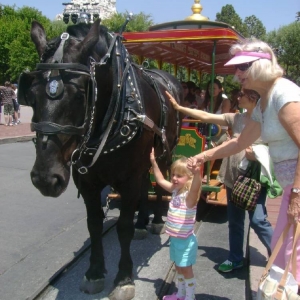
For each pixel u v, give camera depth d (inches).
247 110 129.3
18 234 194.1
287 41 1156.5
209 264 163.9
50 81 98.0
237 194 141.3
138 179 132.2
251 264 150.9
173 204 126.6
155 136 144.9
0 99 681.6
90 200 135.5
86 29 115.7
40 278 149.2
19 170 343.6
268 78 93.4
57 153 97.3
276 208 234.5
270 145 99.0
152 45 218.4
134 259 165.5
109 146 119.7
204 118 151.6
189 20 226.1
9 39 1872.5
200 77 358.9
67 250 175.6
